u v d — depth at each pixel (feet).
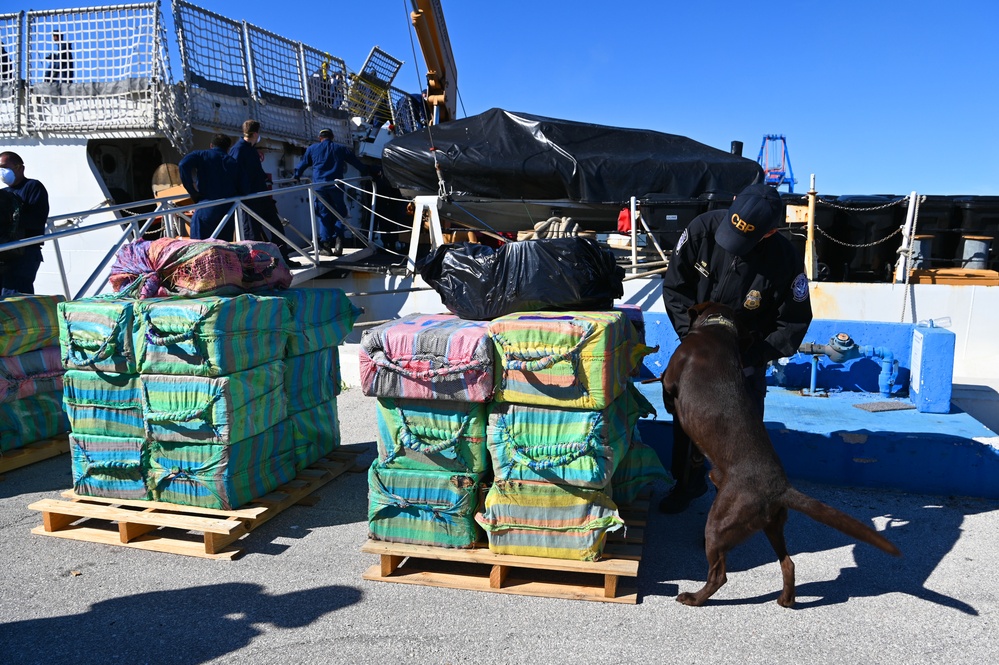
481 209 31.83
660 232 28.09
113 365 13.03
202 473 12.87
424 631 10.03
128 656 9.46
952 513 14.02
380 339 11.25
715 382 10.84
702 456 13.30
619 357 11.20
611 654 9.46
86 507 13.34
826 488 15.35
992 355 25.17
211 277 13.37
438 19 38.65
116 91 30.78
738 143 34.63
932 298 25.54
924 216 28.19
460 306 12.64
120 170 35.32
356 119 44.04
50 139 32.09
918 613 10.46
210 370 12.46
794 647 9.61
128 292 13.65
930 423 16.06
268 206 28.58
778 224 11.25
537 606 10.75
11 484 16.17
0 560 12.41
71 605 10.82
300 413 15.26
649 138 33.78
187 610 10.64
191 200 28.94
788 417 16.58
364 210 38.55
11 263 22.13
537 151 31.63
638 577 11.69
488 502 11.12
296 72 38.91
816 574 11.75
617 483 12.86
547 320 10.75
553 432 10.82
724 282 12.50
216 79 32.89
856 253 28.14
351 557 12.43
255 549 12.78
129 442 13.25
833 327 19.49
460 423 11.12
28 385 17.21
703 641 9.77
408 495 11.45
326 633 10.00
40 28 31.50
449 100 42.52
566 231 21.88
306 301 15.19
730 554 12.55
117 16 30.37
